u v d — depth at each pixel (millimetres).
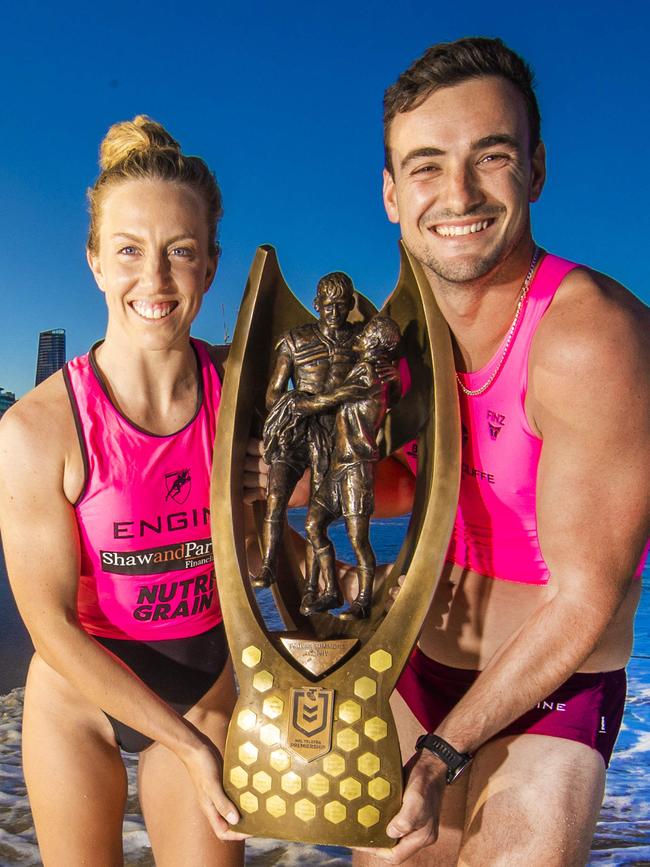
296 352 2100
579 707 2084
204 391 2244
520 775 2008
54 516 2133
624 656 2188
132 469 2156
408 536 2172
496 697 1896
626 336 1844
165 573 2271
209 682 2420
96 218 2123
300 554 2410
